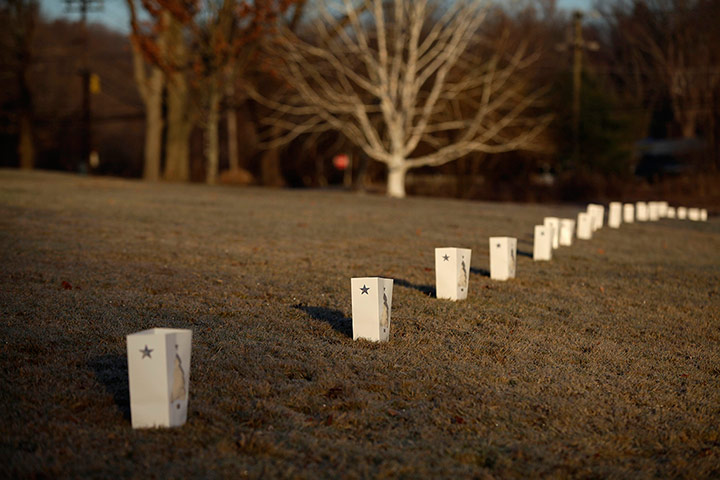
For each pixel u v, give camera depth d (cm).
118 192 2534
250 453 498
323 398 606
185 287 959
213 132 4031
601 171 5566
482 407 611
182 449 491
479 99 4875
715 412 648
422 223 1986
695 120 6925
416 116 4766
